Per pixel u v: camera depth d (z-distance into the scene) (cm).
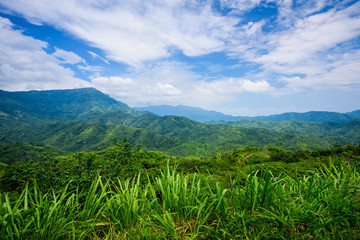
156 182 220
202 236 158
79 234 167
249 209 183
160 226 165
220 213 183
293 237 152
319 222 158
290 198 190
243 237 156
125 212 179
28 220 160
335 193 200
